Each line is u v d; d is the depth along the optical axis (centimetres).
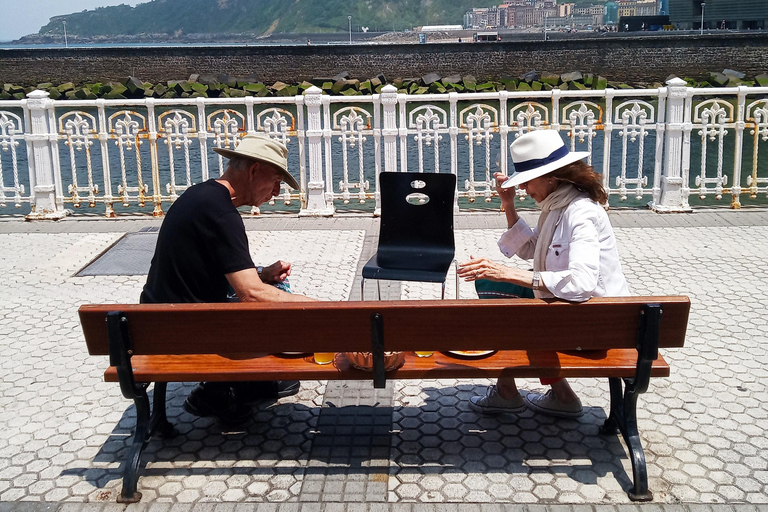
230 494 352
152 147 916
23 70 4994
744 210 899
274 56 4959
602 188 369
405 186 484
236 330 333
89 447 396
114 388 467
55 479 366
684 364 486
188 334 335
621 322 332
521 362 356
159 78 5000
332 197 917
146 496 350
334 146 2141
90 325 337
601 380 471
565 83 4572
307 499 346
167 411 438
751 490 346
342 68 4950
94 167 1941
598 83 4516
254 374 349
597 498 343
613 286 368
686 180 894
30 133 895
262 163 381
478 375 350
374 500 344
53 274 698
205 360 364
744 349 507
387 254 494
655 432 402
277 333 334
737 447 384
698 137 2312
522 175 365
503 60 4872
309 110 893
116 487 359
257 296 361
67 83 4694
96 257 751
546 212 378
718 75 4441
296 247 782
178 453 389
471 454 384
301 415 428
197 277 369
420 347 335
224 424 413
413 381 471
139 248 782
